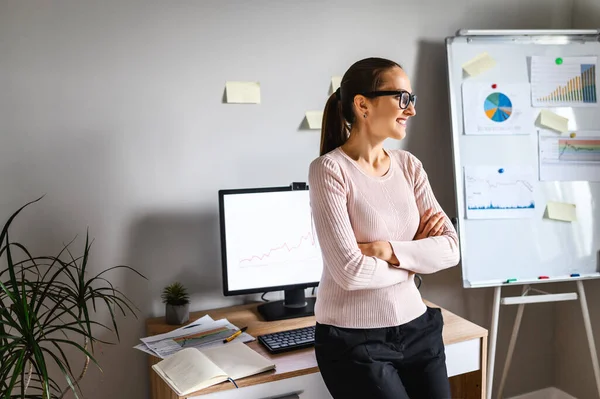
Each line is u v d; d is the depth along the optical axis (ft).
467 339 6.42
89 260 6.83
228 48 7.20
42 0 6.39
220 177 7.32
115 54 6.72
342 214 5.15
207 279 7.38
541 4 8.84
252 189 6.98
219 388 5.33
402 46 8.10
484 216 7.99
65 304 6.75
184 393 5.17
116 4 6.67
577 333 9.14
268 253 7.06
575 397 9.27
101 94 6.72
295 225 7.14
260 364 5.61
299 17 7.50
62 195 6.67
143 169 6.97
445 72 8.37
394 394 5.05
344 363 5.18
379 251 5.18
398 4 8.01
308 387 5.72
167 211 7.12
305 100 7.65
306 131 7.70
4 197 6.46
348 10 7.75
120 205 6.91
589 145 8.25
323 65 7.70
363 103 5.26
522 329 9.32
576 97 8.25
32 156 6.52
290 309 7.16
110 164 6.82
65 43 6.52
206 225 7.31
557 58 8.20
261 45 7.35
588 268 8.27
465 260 7.93
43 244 6.64
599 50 8.29
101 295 6.14
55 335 6.74
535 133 8.16
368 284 5.08
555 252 8.20
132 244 7.00
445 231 5.68
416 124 8.29
